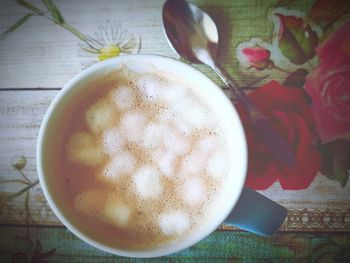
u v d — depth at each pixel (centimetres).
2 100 17
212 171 14
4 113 17
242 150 14
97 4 17
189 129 14
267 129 17
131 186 14
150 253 13
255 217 14
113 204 14
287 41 17
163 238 14
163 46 17
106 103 14
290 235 17
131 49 17
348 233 17
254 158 17
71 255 17
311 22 17
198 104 14
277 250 17
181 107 14
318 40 17
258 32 17
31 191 17
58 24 17
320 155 17
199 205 14
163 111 14
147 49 17
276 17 17
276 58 17
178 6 17
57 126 14
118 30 17
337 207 17
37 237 17
